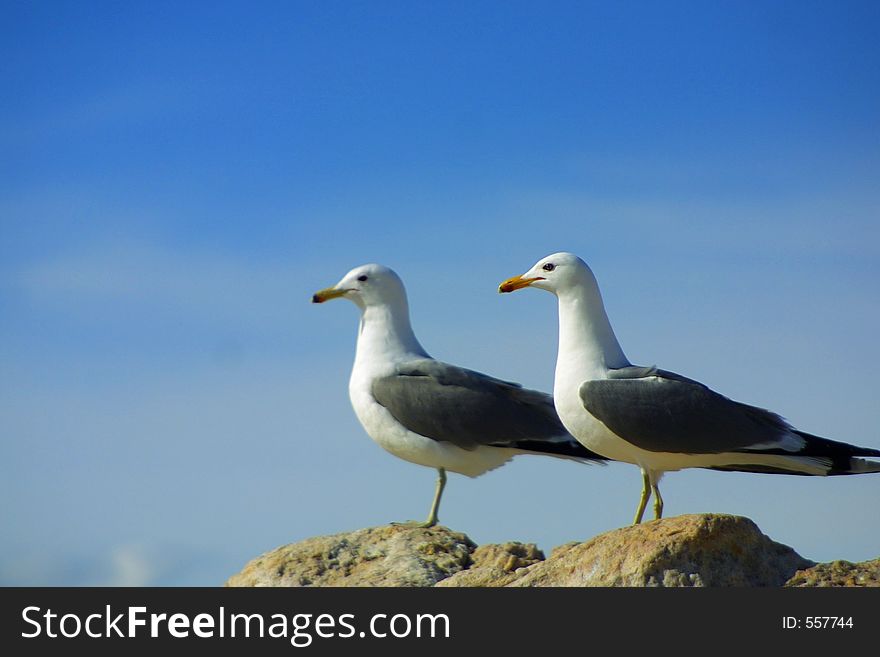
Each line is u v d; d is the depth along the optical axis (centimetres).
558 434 1453
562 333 1298
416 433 1449
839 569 1022
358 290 1504
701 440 1252
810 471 1293
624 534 1034
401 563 1241
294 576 1252
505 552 1205
